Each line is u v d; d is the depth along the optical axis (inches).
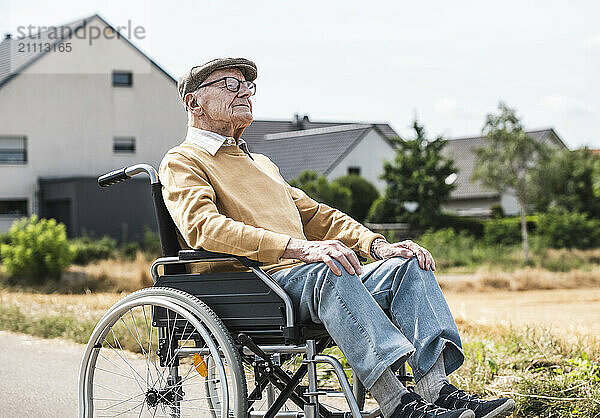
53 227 698.8
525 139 1048.8
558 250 1029.8
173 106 1364.4
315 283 117.5
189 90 135.6
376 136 1644.9
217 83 134.3
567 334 251.6
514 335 245.0
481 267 892.0
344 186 1428.4
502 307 499.5
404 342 114.1
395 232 1242.0
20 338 312.5
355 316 114.7
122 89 1342.3
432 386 119.0
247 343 118.1
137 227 1244.5
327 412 134.3
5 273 688.4
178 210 125.3
